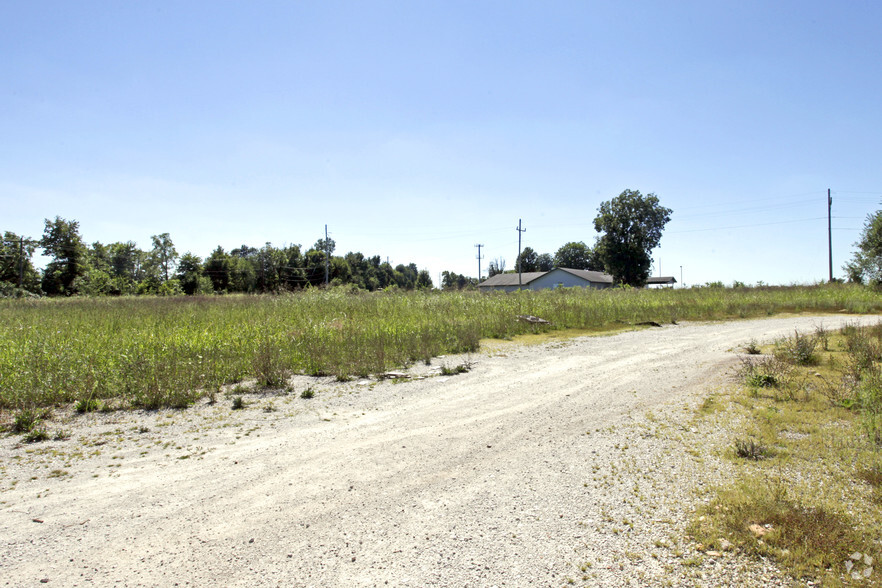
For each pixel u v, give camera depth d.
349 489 4.38
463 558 3.28
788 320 19.36
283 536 3.57
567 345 13.17
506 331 15.06
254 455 5.23
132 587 2.96
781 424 5.95
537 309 18.61
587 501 4.10
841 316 20.98
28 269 51.72
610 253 58.53
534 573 3.11
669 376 8.94
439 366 10.23
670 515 3.84
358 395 7.84
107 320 13.56
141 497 4.22
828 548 3.29
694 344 12.95
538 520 3.79
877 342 10.84
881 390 6.61
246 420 6.51
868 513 3.80
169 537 3.55
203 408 7.07
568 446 5.43
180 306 18.67
